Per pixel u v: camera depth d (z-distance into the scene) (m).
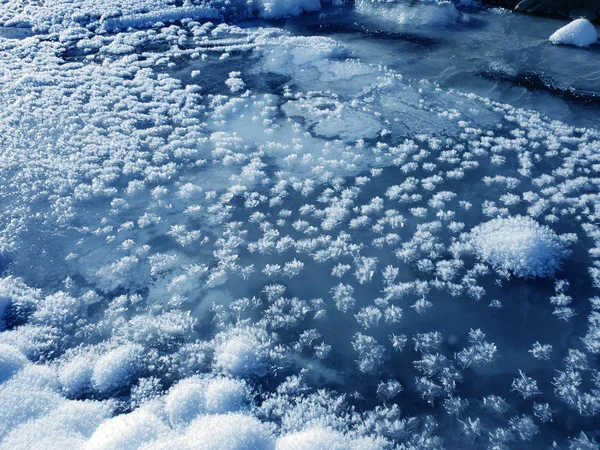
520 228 4.38
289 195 5.04
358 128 6.12
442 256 4.28
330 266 4.21
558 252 4.27
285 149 5.73
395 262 4.24
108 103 6.61
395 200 4.95
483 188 5.10
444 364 3.41
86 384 3.31
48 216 4.73
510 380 3.31
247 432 2.85
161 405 3.14
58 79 7.25
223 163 5.50
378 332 3.64
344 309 3.81
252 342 3.52
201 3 9.98
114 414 3.12
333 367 3.41
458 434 3.01
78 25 9.20
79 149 5.69
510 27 9.05
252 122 6.30
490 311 3.80
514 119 6.26
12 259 4.27
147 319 3.73
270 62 7.88
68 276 4.12
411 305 3.85
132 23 9.34
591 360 3.43
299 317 3.75
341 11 10.10
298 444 2.83
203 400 3.13
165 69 7.70
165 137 6.00
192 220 4.72
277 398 3.20
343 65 7.70
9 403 3.06
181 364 3.43
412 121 6.27
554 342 3.56
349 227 4.61
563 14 9.34
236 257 4.28
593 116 6.28
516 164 5.44
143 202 4.95
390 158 5.57
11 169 5.32
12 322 3.73
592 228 4.52
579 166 5.38
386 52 8.18
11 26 9.21
